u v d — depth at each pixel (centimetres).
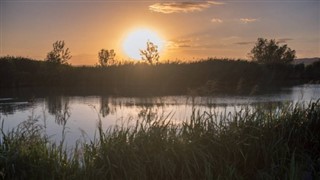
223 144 710
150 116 992
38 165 668
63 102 1977
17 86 3083
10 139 758
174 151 674
